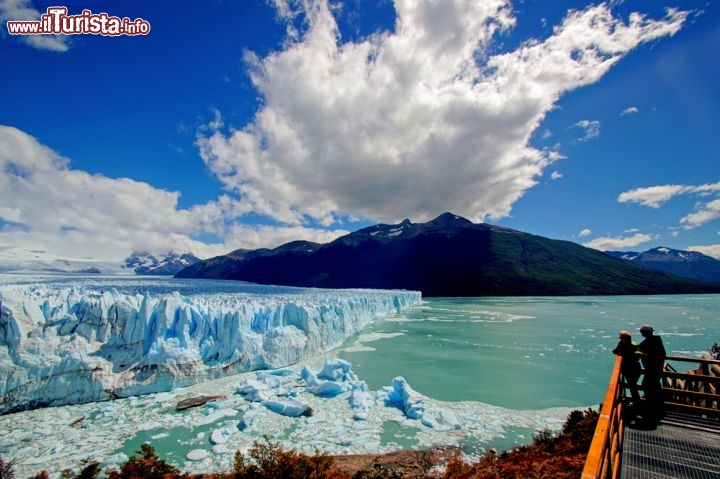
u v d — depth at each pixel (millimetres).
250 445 13008
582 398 19141
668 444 5973
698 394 6789
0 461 9922
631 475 5191
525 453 11562
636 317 60031
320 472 9562
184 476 9680
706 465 5332
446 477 10547
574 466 8992
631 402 7094
